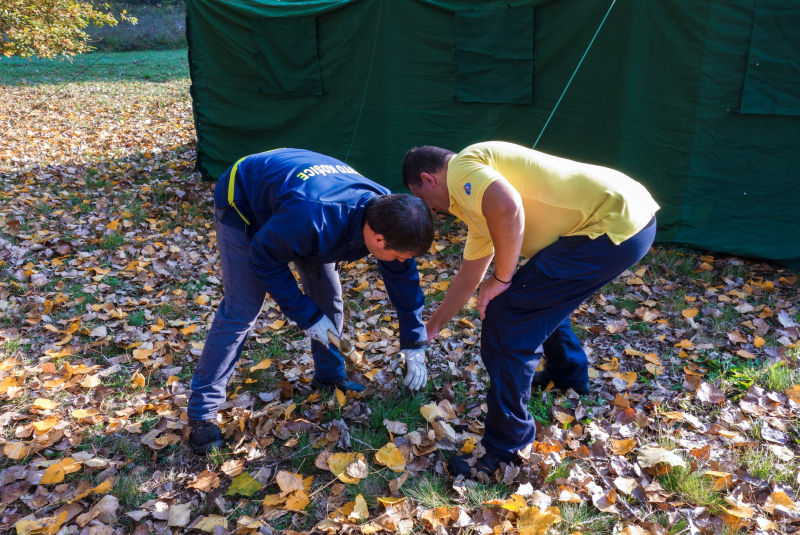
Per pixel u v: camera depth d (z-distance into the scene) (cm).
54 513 220
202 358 255
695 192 474
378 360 330
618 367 319
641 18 457
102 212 570
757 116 442
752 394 285
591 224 212
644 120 477
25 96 1324
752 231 461
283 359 335
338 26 573
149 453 257
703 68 445
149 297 411
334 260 230
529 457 242
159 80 1620
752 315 373
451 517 216
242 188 229
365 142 604
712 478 233
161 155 812
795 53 419
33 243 480
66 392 299
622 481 230
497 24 511
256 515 223
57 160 771
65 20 1200
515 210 197
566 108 515
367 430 269
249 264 216
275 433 267
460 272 254
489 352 227
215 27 618
